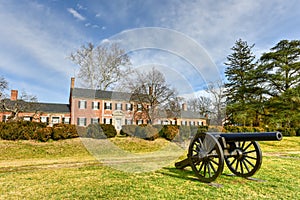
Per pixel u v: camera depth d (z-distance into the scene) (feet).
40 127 30.86
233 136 12.31
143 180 12.57
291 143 42.04
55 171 15.12
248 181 12.51
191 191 10.47
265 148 35.58
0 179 12.83
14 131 28.25
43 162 19.11
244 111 56.65
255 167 12.64
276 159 21.98
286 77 53.16
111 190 10.64
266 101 54.80
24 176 13.61
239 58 73.67
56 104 76.43
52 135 29.81
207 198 9.50
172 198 9.48
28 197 9.67
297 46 53.31
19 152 24.30
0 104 50.47
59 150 25.94
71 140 29.94
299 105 48.70
